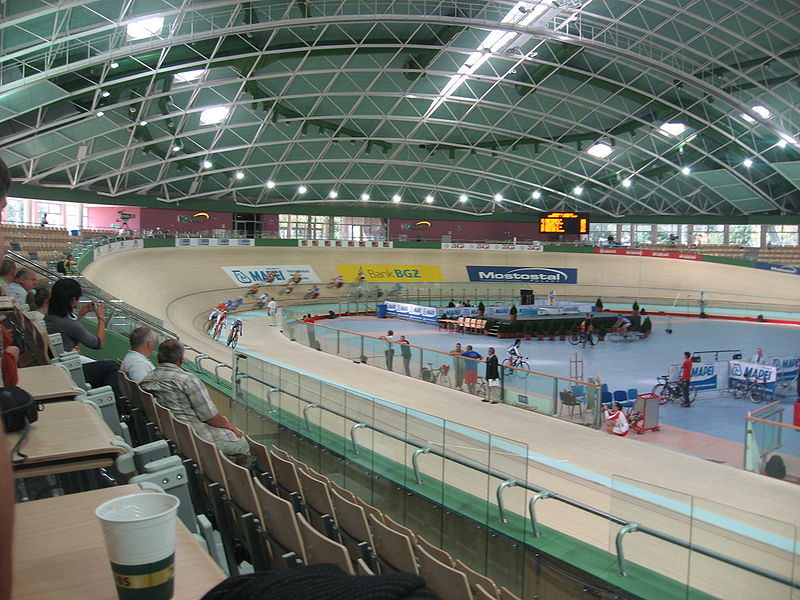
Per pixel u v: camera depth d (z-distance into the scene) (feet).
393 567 19.01
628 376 88.74
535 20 123.95
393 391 60.08
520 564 25.26
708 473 39.34
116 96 127.34
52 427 8.20
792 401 75.36
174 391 21.15
